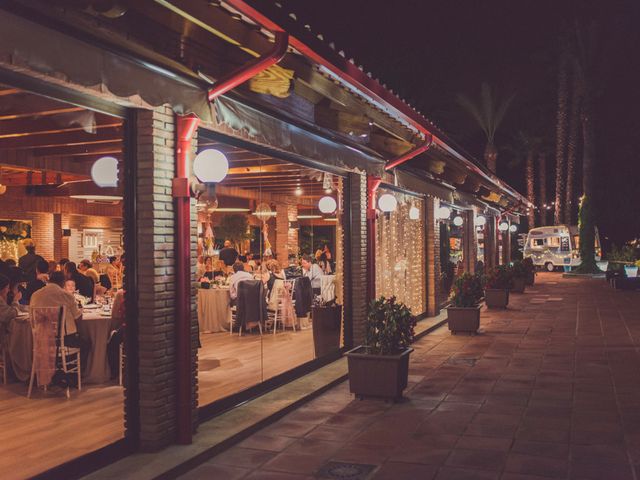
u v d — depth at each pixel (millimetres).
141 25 5246
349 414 7367
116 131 5875
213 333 9922
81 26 4434
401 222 14117
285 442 6355
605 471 5473
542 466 5609
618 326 14906
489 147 45281
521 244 48531
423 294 16047
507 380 9148
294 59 6789
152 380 5680
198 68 5887
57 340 7367
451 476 5406
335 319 10352
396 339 8094
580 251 36656
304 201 10109
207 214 8086
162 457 5578
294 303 9953
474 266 22562
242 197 8859
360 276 10852
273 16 5523
